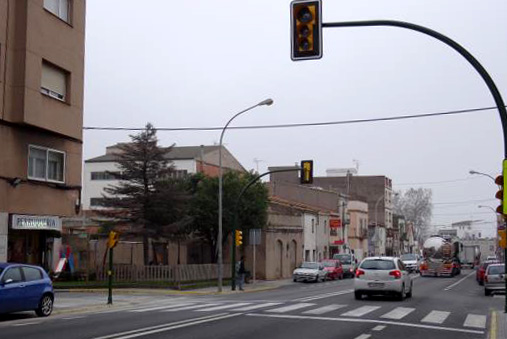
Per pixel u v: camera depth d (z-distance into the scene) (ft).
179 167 209.87
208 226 139.54
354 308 65.87
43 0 78.33
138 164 122.72
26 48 74.33
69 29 84.07
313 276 148.05
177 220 125.39
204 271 126.31
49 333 44.16
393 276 76.23
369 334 44.68
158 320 53.16
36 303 58.34
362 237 278.26
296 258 183.83
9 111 73.56
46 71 79.77
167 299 87.20
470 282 143.23
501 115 45.65
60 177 84.28
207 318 54.54
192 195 132.16
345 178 327.26
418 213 407.85
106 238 136.67
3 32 72.59
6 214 73.20
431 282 142.92
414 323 52.70
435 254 177.68
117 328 47.03
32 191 77.97
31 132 78.02
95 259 125.90
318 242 208.74
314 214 205.57
